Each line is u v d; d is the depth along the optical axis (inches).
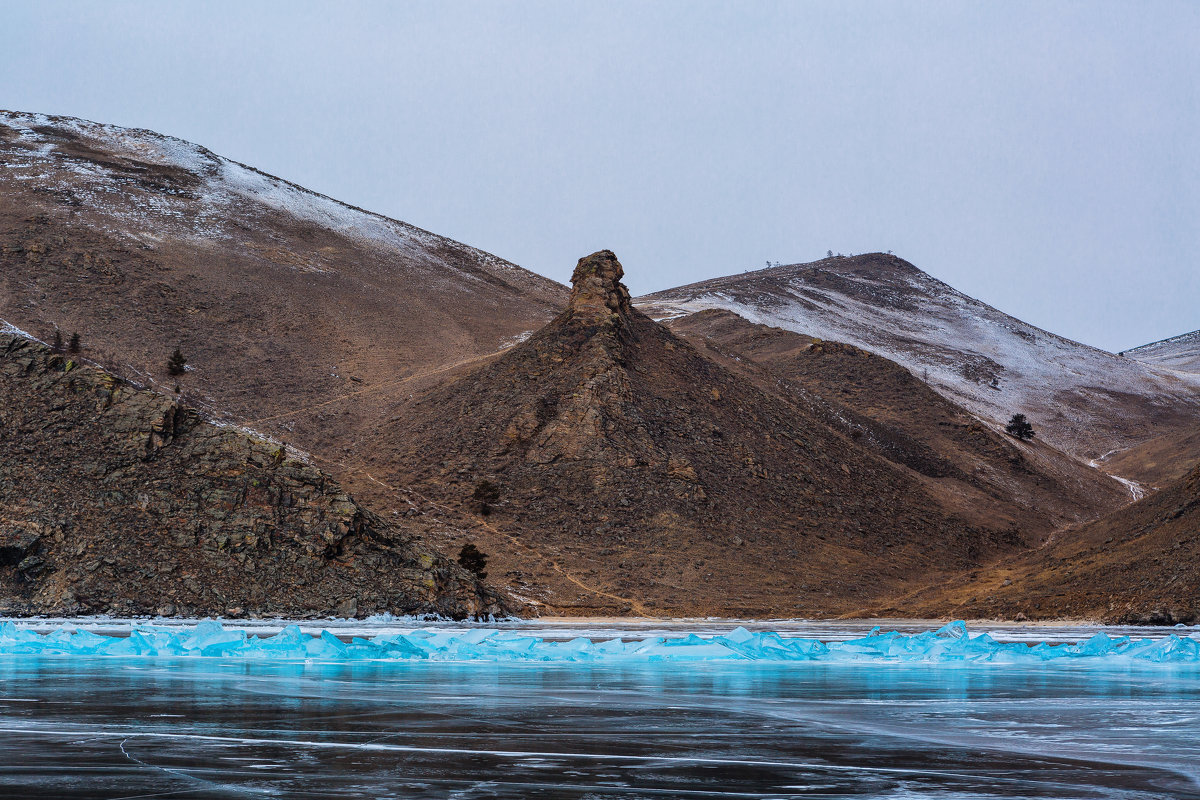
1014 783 413.1
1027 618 2997.0
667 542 3693.4
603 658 1226.6
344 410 4894.2
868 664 1181.1
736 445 4367.6
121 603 2294.5
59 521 2474.2
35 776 404.2
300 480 2753.4
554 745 502.6
